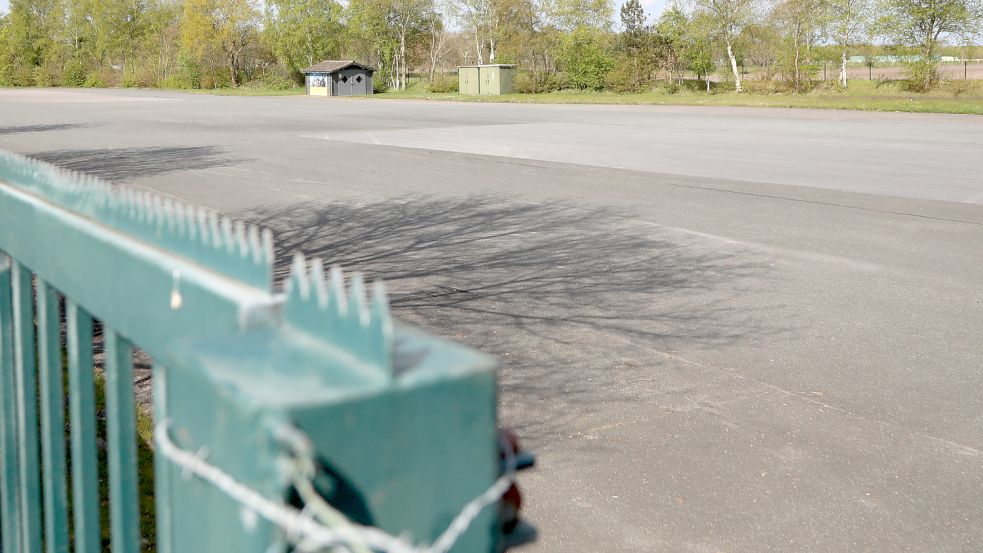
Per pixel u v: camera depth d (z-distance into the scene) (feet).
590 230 35.63
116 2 363.15
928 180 50.98
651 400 17.53
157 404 3.97
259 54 317.42
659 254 31.04
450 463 2.59
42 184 5.55
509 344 21.07
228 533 2.64
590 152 68.64
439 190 47.39
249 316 2.98
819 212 40.32
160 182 51.42
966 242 33.65
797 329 22.34
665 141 78.18
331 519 2.31
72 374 5.16
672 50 223.71
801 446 15.47
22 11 373.40
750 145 73.67
